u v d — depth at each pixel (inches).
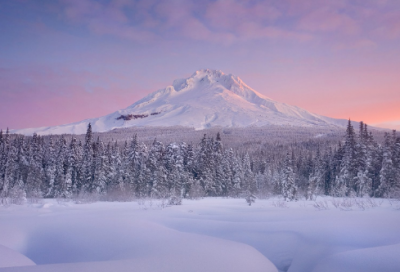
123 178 2062.0
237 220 660.1
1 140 2321.6
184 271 331.9
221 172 2204.7
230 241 470.6
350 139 2135.8
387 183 1886.1
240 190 2089.1
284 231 502.6
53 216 743.1
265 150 4938.5
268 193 1968.5
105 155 2063.2
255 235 502.9
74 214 801.6
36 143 2351.1
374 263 313.0
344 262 327.6
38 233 557.9
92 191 1863.9
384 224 507.5
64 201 1514.5
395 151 2052.2
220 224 595.2
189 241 464.8
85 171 2011.6
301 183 2551.7
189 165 2274.9
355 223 522.0
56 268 340.5
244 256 393.1
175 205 1152.2
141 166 2065.7
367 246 389.7
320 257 365.7
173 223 640.4
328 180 2544.3
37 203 1278.3
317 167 2637.8
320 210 823.1
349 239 422.3
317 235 453.7
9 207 1079.0
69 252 470.0
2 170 2135.8
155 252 408.5
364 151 2073.1
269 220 634.2
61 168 1929.1
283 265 400.8
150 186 1972.2
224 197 2054.6
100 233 537.0
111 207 1115.3
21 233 555.2
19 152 2273.6
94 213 823.1
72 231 559.5
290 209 910.4
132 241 483.8
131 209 980.6
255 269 348.8
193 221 637.3
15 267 344.8
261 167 3102.9
